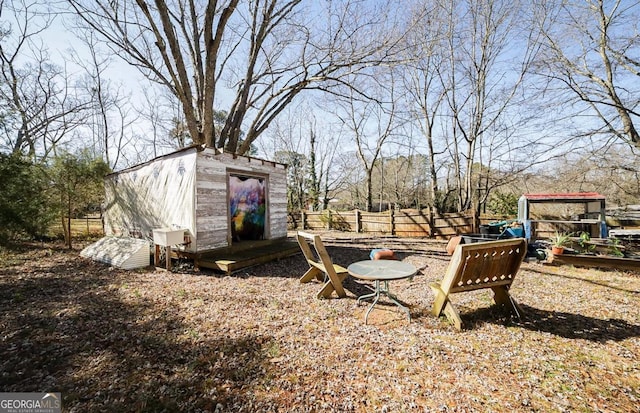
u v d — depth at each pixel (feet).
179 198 20.58
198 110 27.89
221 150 21.59
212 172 20.97
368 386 7.01
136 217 24.43
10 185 22.13
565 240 20.08
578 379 7.10
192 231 19.67
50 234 32.81
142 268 20.22
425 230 37.68
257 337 9.66
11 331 10.25
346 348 8.85
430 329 10.06
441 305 10.75
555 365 7.71
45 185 26.00
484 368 7.63
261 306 12.63
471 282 10.64
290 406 6.37
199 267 19.65
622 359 7.97
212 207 20.85
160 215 22.13
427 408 6.22
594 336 9.37
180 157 20.88
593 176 35.27
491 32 43.09
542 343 8.95
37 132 47.06
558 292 13.91
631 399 6.36
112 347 9.10
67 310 12.20
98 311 12.13
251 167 24.95
